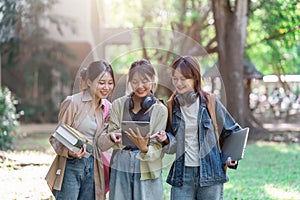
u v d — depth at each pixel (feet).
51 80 58.80
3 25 50.26
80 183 11.96
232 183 21.79
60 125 11.44
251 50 56.95
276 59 53.88
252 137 44.27
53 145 11.83
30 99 60.13
